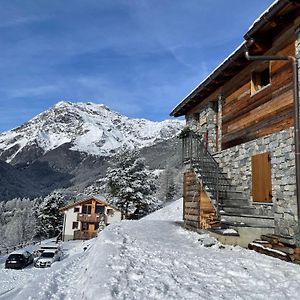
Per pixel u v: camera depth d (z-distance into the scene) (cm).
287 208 848
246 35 921
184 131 1454
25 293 709
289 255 753
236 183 1146
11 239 6762
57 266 1097
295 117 800
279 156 897
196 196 1288
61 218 5688
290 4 780
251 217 955
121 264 753
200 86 1345
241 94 1149
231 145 1206
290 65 863
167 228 1416
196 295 553
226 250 895
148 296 555
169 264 763
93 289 584
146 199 3588
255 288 589
